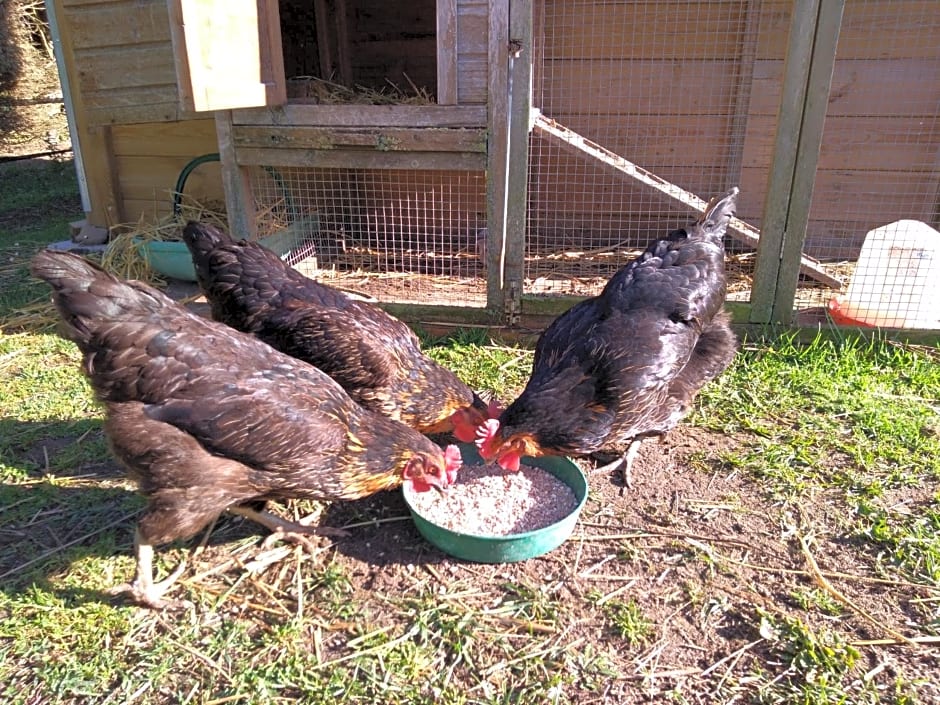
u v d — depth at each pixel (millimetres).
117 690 628
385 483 799
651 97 1645
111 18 1505
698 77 1614
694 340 905
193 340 709
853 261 1664
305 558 794
